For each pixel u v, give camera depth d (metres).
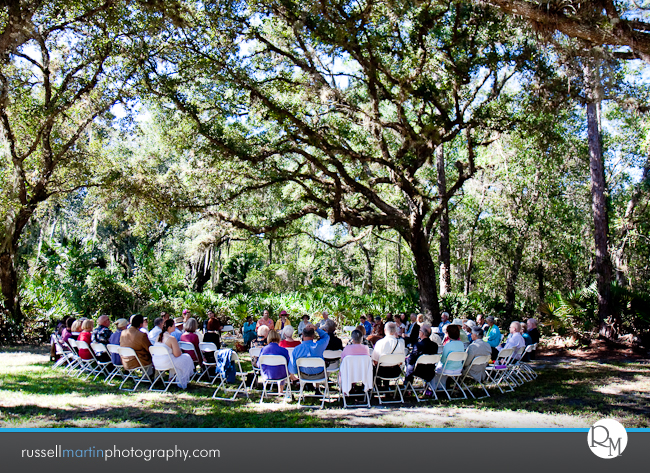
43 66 13.58
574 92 10.39
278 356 6.64
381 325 9.80
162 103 12.73
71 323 9.38
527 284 23.81
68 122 14.96
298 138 12.27
